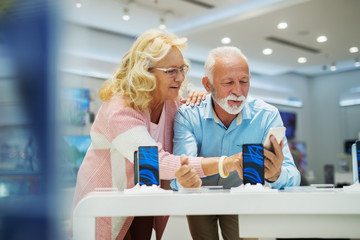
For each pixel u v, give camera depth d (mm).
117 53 6938
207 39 6758
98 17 6188
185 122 1808
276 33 6434
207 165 1389
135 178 1367
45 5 2807
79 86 5953
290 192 1164
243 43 6992
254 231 1164
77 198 1660
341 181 7664
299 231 1147
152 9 5926
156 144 1450
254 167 1288
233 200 1146
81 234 1191
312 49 7414
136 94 1561
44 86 2885
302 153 10680
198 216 1804
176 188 1676
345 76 10641
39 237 2682
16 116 2793
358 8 5410
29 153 2881
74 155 5477
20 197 2797
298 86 10859
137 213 1168
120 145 1496
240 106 1710
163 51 1614
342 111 10664
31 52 2803
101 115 1622
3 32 2723
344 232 1131
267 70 9539
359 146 1307
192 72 8234
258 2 5734
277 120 1794
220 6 5859
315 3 5242
